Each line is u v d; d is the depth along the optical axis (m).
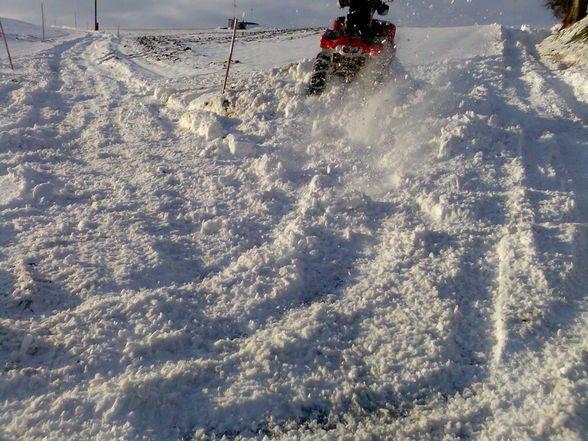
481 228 3.94
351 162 5.29
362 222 4.25
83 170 5.48
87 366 2.52
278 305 3.21
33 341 2.64
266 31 31.28
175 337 2.77
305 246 3.85
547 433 2.18
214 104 7.79
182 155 5.94
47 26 44.50
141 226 4.14
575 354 2.62
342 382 2.56
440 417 2.33
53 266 3.43
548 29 13.60
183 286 3.34
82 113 8.07
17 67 13.47
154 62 15.10
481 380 2.58
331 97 6.61
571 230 3.72
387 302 3.23
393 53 6.93
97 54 18.17
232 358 2.68
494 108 6.31
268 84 7.78
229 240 4.02
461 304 3.17
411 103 6.32
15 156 5.64
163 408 2.30
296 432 2.26
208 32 35.47
